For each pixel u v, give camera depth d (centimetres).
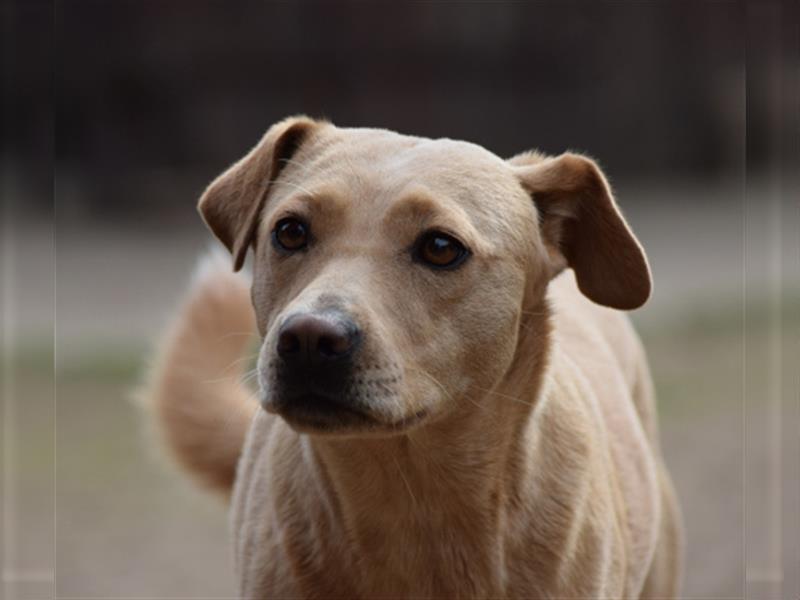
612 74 2714
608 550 536
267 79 2645
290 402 445
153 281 1977
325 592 515
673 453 1184
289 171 534
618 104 2706
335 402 442
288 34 2633
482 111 2664
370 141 516
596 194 531
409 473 497
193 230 2381
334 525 509
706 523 1012
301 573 516
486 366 489
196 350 707
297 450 525
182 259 2142
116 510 1091
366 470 496
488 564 510
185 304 725
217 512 1101
